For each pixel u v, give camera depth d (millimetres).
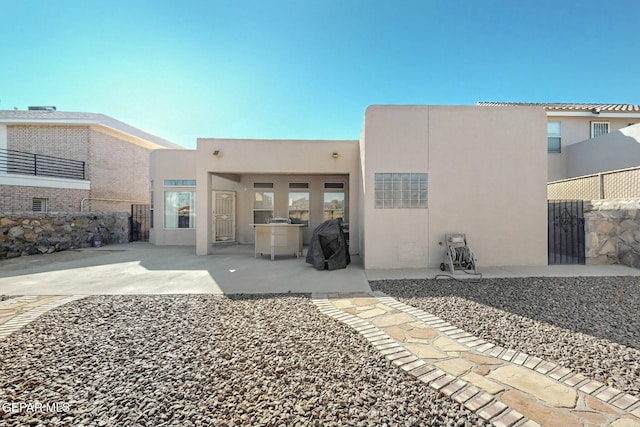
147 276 6609
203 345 3180
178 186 12523
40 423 1992
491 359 2830
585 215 7590
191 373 2623
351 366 2730
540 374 2549
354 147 9750
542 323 3723
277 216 12875
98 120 14953
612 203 7359
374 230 7270
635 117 12289
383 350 3045
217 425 1975
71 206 13930
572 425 1921
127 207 17484
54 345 3178
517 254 7250
